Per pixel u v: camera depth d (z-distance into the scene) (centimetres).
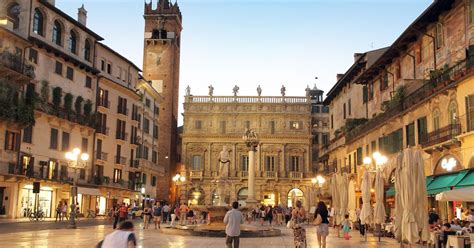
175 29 9131
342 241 2727
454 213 3083
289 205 8781
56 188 5075
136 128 6981
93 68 5750
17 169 4434
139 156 7238
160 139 8675
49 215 4991
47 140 4981
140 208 6375
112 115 6294
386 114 4144
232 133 8919
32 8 4806
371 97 5034
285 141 8931
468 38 3062
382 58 4412
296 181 8800
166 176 8531
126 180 6619
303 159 8931
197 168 8900
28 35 4716
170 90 8850
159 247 2155
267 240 2680
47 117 4938
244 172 8812
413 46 3956
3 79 4225
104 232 2970
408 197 1812
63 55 5178
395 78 4362
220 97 9044
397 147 3975
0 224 3575
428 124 3428
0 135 4275
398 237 1934
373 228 3581
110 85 6231
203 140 8919
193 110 9050
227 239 1794
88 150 5722
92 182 5675
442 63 3434
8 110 4191
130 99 6762
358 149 5100
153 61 8956
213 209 3136
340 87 6241
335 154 6303
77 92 5531
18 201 4494
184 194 8769
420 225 1792
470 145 2856
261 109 9025
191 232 2892
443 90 3119
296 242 1873
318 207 1952
